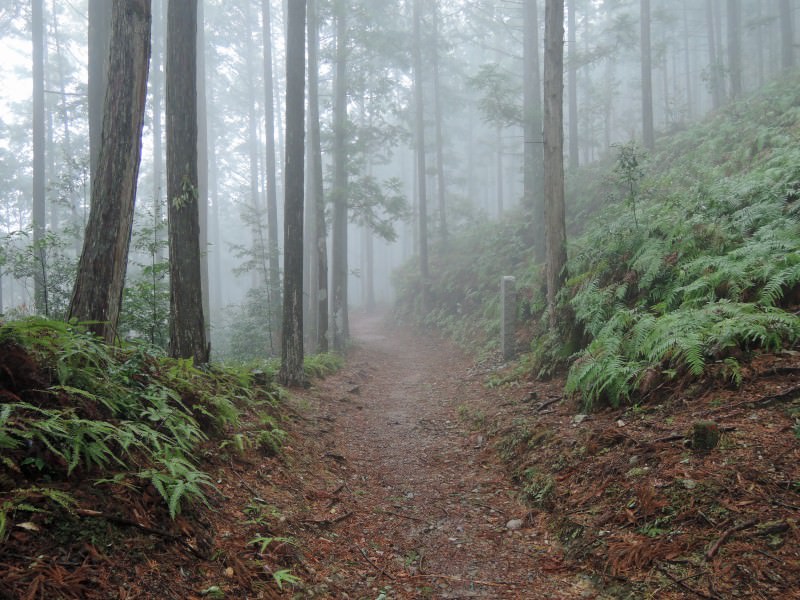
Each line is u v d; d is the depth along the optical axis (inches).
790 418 163.5
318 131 648.4
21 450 120.3
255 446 216.4
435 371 586.9
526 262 724.0
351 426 339.9
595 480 182.4
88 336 168.9
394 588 145.5
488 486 226.4
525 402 311.4
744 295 236.5
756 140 463.5
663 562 132.3
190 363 229.1
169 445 160.1
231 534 145.4
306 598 131.0
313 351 757.9
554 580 145.6
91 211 210.5
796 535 122.8
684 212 324.8
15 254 350.6
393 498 219.3
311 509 187.9
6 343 137.6
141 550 117.7
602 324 292.2
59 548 106.0
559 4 385.7
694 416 187.0
